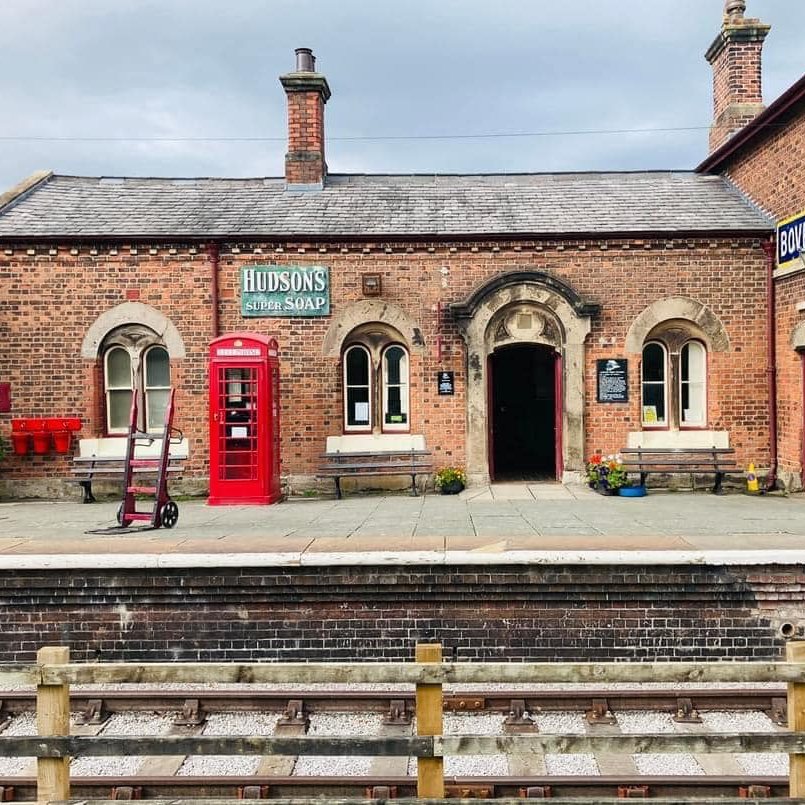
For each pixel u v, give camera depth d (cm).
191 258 1202
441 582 670
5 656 687
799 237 1088
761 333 1200
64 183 1402
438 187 1392
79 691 612
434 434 1212
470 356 1205
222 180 1426
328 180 1419
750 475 1173
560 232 1186
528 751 361
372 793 485
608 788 480
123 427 1238
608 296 1203
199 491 1200
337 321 1209
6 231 1189
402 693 595
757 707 586
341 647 678
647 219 1227
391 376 1245
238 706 595
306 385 1209
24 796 492
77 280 1200
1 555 697
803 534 780
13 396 1200
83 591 685
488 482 1216
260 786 488
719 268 1199
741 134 1238
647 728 561
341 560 673
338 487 1168
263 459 1105
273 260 1204
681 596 666
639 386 1204
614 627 668
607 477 1133
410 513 976
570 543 733
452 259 1207
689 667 369
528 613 671
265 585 677
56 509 1096
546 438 1658
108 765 524
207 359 1207
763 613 664
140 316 1202
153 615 685
